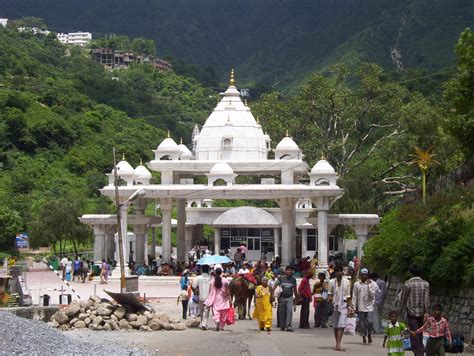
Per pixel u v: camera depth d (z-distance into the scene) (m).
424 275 35.16
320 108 97.69
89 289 58.59
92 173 121.88
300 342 31.36
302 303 36.91
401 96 97.69
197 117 187.25
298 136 99.44
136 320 35.81
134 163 131.75
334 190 67.38
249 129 74.38
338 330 29.06
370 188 90.75
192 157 77.62
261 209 74.94
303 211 80.75
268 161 71.19
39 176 117.31
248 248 76.69
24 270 67.25
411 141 94.19
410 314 26.00
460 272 32.09
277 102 99.75
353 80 179.62
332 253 83.25
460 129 51.09
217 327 35.69
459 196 44.44
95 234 71.56
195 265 65.25
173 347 30.05
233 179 69.19
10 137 125.31
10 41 185.75
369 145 110.81
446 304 32.88
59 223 88.56
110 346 29.50
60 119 132.25
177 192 68.75
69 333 34.00
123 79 196.38
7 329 28.80
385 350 29.03
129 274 67.25
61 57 198.25
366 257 45.25
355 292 30.98
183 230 74.81
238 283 40.97
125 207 69.50
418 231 41.53
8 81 151.50
